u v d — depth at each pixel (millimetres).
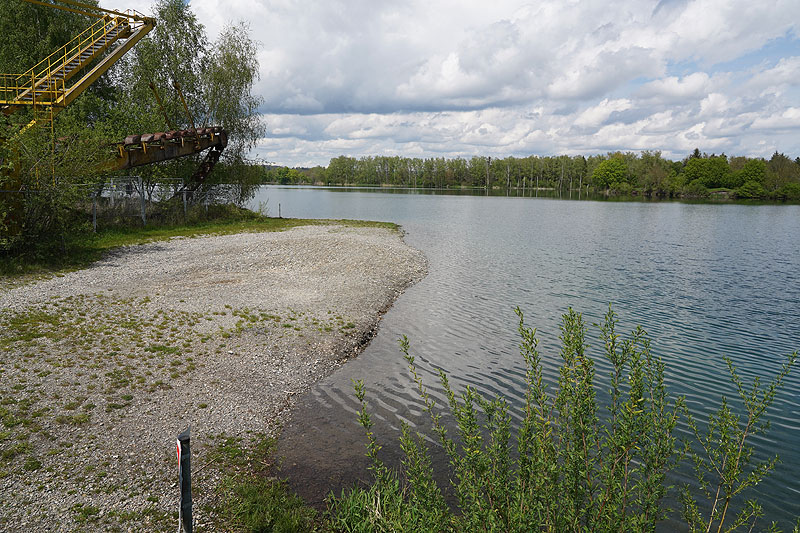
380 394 10656
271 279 19547
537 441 4766
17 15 34594
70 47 36438
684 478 7621
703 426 9562
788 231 47406
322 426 9141
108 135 26531
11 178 17969
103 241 25172
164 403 9266
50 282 16406
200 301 15633
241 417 9156
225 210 38938
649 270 26375
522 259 28969
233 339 12695
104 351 11164
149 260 21234
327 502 6895
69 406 8703
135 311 14086
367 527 6086
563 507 4703
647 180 144375
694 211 77688
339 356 12680
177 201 34688
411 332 15039
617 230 46688
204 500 6684
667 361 13242
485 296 19828
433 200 99250
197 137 32625
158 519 6188
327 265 22828
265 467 7699
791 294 21234
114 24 27828
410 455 5891
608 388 11031
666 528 6469
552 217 61219
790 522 6781
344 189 178000
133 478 6996
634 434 4609
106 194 31000
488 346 13984
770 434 9398
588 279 23766
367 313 16344
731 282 23609
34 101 21984
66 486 6680
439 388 11102
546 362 12898
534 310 17969
